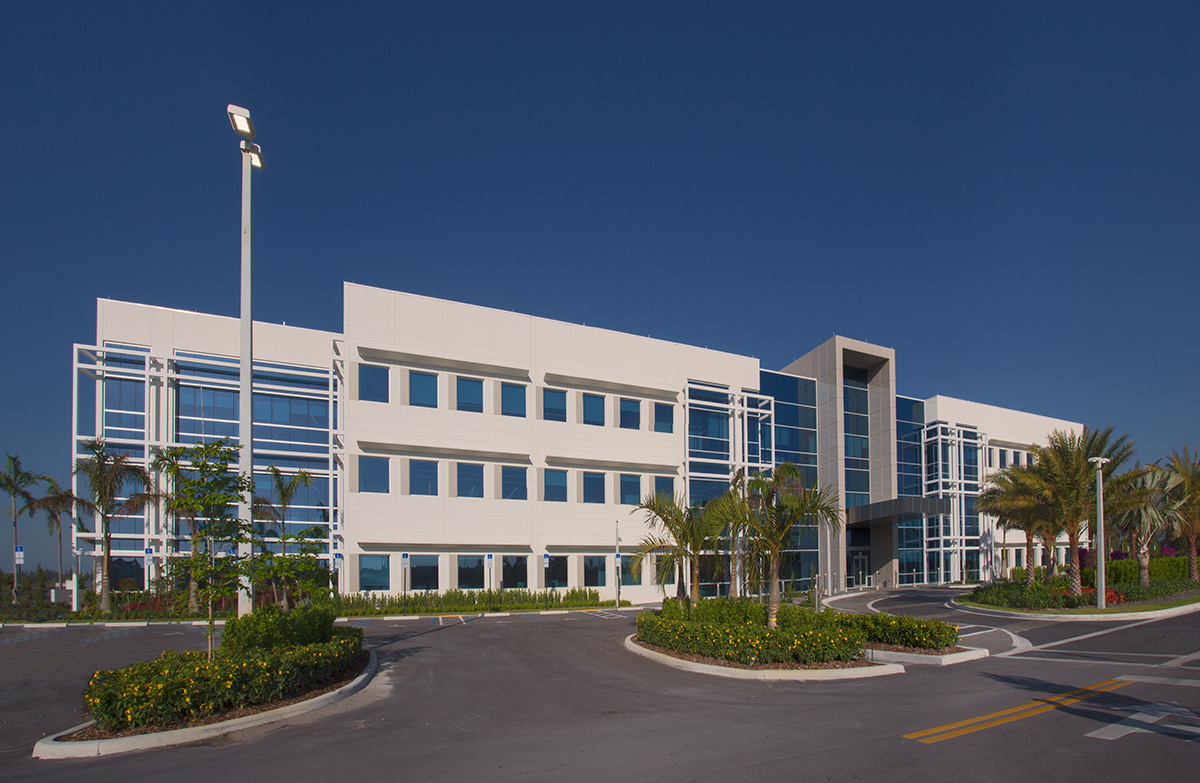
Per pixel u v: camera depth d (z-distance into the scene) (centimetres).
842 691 1266
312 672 1210
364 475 2941
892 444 4381
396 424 3019
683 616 1883
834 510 1783
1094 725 1000
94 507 2916
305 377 3459
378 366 3027
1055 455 3036
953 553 4794
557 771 798
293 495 3359
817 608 2105
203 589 1184
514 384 3325
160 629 2514
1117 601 2939
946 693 1243
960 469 4884
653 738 941
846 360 4497
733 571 2252
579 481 3431
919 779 770
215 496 1179
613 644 1938
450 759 848
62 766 837
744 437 3934
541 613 2964
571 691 1276
